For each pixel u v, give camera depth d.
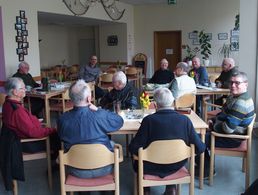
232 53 10.87
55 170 3.63
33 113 5.52
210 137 3.11
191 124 2.47
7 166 2.86
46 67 11.77
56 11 7.76
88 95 2.46
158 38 11.82
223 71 5.52
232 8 10.70
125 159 3.90
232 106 2.93
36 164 3.86
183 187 3.16
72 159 2.31
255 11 5.06
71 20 9.86
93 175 2.44
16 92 2.91
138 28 11.93
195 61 5.90
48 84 5.43
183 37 11.42
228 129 2.91
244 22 5.14
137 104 3.92
